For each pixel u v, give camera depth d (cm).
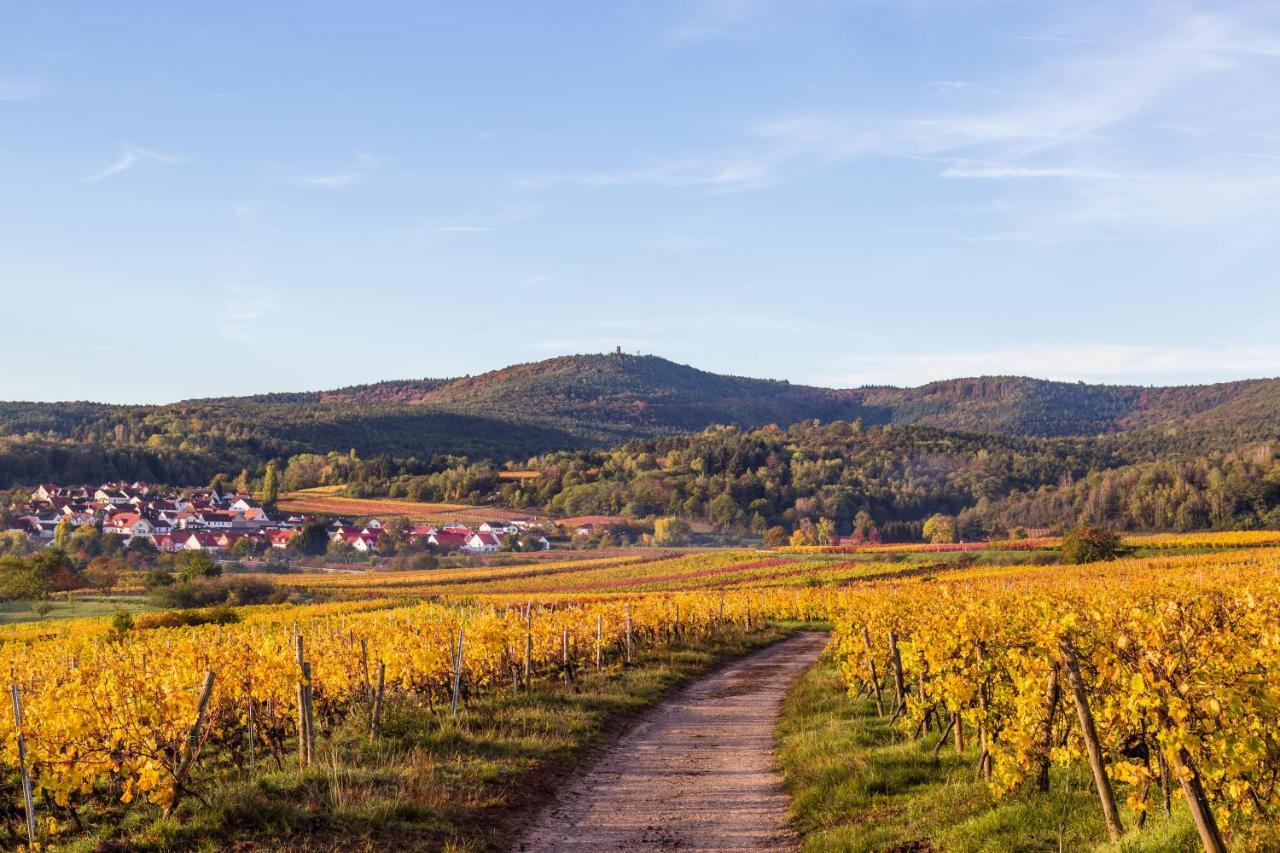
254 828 1029
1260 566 5128
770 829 1137
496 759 1420
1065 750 951
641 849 1076
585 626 2872
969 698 1180
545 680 2352
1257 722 736
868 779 1219
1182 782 705
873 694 2028
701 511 18075
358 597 7469
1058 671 965
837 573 8188
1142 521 13875
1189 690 713
